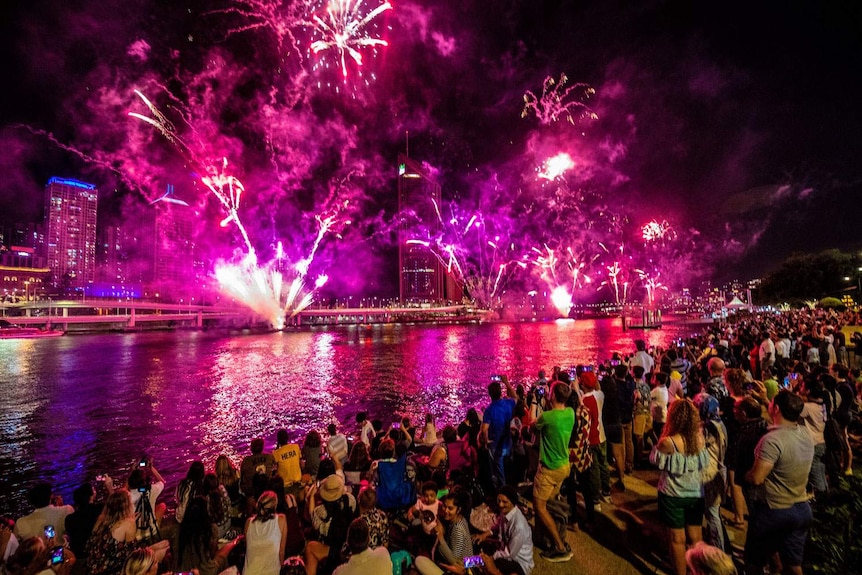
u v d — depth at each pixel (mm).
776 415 4137
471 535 5762
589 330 130000
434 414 27906
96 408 33281
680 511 4508
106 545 5289
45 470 19297
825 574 4430
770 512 4043
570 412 5488
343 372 51375
